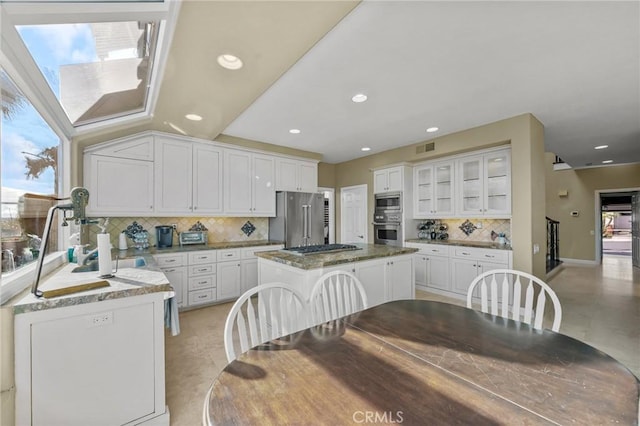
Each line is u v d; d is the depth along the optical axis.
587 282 5.27
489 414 0.78
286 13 1.62
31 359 1.38
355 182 6.06
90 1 1.42
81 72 2.01
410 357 1.10
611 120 3.71
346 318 1.52
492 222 4.56
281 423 0.76
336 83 2.70
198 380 2.21
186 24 1.68
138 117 3.16
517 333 1.32
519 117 3.56
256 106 3.25
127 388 1.64
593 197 7.23
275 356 1.11
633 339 2.86
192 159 4.02
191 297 3.73
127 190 3.50
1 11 1.33
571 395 0.86
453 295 4.34
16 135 1.72
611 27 1.92
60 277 1.88
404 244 5.02
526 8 1.75
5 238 1.58
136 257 2.94
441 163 4.77
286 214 4.74
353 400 0.85
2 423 1.29
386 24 1.88
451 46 2.14
